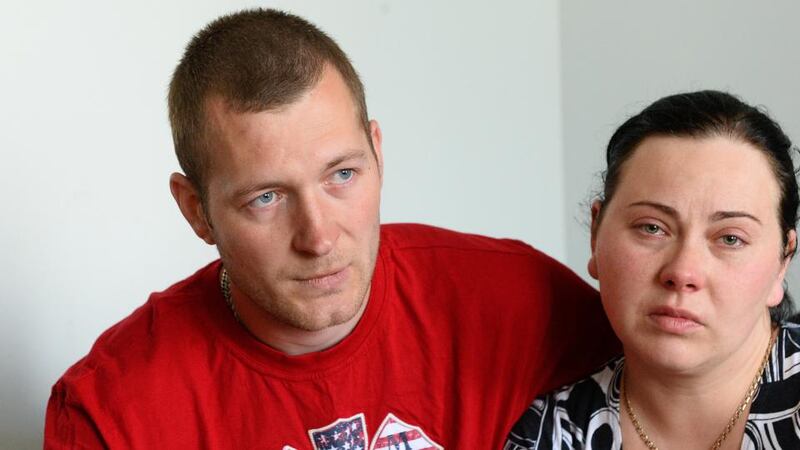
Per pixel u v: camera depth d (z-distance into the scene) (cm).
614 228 105
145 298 170
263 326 113
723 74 184
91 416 111
